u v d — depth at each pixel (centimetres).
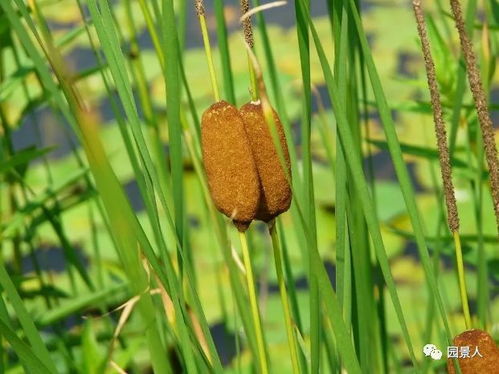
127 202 47
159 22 71
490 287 89
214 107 55
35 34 51
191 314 70
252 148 56
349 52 66
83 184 118
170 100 58
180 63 73
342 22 56
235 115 55
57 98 51
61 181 92
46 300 98
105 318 97
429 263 55
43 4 98
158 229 57
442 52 87
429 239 87
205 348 69
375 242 54
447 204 54
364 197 54
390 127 54
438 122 53
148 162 55
